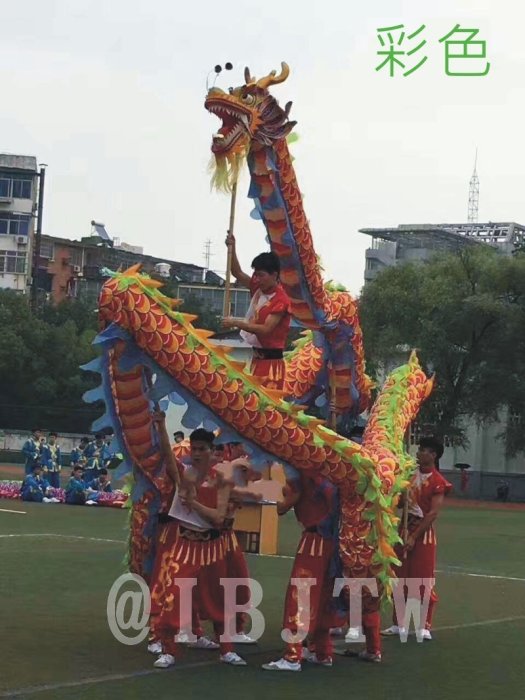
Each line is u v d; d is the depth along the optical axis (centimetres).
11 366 4581
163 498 848
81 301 5669
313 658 863
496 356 3625
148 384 839
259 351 941
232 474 841
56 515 2145
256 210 963
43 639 889
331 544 853
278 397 831
